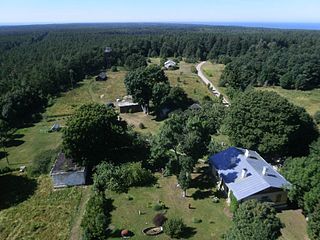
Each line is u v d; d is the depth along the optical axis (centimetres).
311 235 3675
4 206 5181
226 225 4397
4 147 7831
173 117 5397
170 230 4184
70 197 5278
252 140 6003
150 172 5709
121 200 5044
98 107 6425
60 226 4562
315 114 9250
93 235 4159
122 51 17375
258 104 5956
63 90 12550
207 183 5453
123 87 12294
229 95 11081
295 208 4744
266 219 3269
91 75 14888
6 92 10862
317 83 13838
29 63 14388
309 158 4819
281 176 4941
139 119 9162
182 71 14912
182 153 5381
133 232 4297
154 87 9056
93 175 5709
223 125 7619
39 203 5178
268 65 14288
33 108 10725
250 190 4559
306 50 17650
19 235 4428
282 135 5719
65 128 5800
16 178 6131
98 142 5859
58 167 5728
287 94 12494
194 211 4722
